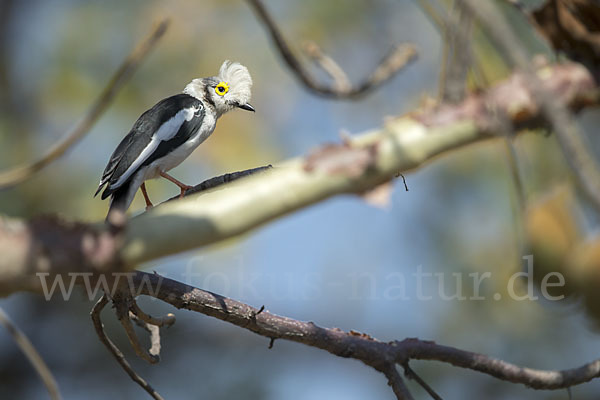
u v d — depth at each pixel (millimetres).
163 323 5035
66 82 12516
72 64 12656
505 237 12438
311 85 5453
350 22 13484
